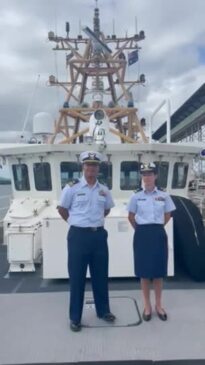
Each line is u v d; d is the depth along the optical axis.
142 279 4.02
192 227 5.32
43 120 8.25
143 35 9.30
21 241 5.71
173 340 3.49
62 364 3.14
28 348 3.39
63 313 4.18
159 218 4.02
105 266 3.96
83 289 3.83
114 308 4.27
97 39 8.60
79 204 3.89
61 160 6.65
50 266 5.22
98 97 8.51
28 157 6.86
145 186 4.09
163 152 6.71
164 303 4.39
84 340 3.53
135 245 4.06
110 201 4.08
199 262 5.18
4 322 3.96
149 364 3.14
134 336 3.59
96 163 3.91
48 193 6.89
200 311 4.16
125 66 8.98
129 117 8.39
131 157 6.64
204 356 3.21
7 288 5.15
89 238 3.86
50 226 5.19
